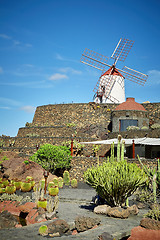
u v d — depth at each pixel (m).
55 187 15.39
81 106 45.69
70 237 7.82
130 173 12.06
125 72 54.00
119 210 11.02
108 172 12.34
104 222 9.88
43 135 41.09
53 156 26.92
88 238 7.67
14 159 24.31
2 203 14.91
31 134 40.50
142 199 14.81
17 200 15.71
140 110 37.75
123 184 11.91
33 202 15.33
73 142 33.06
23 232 8.55
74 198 16.84
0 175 22.56
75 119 44.88
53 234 8.18
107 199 12.79
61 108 46.72
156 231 8.45
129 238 8.04
